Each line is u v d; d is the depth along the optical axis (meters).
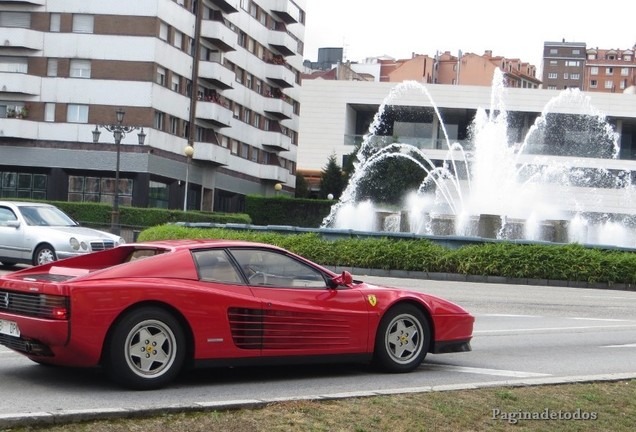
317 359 8.71
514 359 10.74
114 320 7.75
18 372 8.77
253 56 78.94
